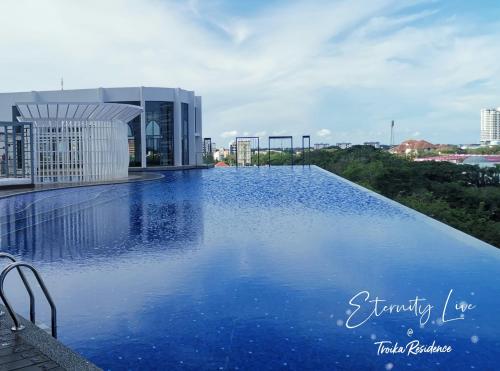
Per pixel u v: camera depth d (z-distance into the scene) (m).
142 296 4.96
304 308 4.55
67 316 4.39
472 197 20.84
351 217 11.08
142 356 3.53
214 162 50.69
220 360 3.45
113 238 8.47
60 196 16.78
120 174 26.05
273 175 27.89
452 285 5.29
